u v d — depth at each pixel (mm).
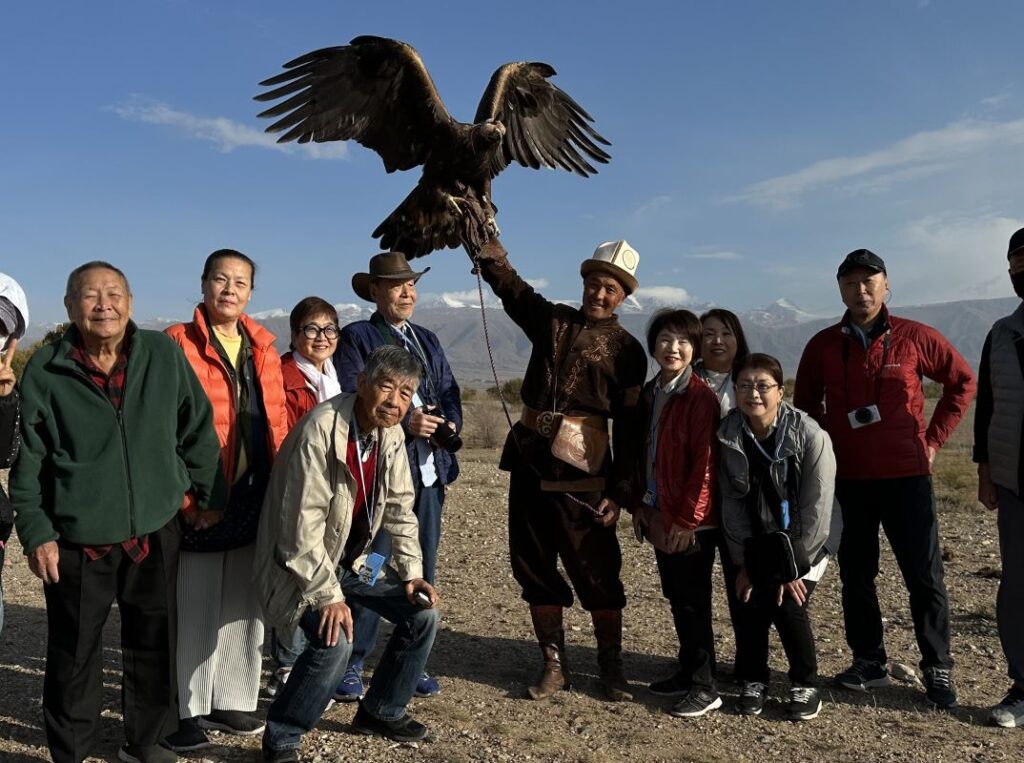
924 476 4727
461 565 8180
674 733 4297
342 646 3699
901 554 4789
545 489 4809
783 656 5535
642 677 5191
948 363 4801
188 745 3928
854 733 4316
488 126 4855
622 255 4809
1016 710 4418
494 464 15758
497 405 30344
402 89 4988
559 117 5809
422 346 4918
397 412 3725
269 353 4223
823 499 4395
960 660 5469
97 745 3955
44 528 3389
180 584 4035
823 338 5062
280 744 3742
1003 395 4586
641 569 8023
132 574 3627
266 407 4133
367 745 4043
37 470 3410
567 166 5898
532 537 4895
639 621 6398
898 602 6836
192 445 3805
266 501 3799
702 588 4680
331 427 3691
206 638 4066
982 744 4172
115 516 3465
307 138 4914
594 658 5551
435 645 5750
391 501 3994
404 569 3982
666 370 4703
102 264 3490
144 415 3559
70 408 3453
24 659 5238
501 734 4215
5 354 3205
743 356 4762
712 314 4957
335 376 4672
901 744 4164
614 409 4898
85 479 3443
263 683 4949
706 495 4527
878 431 4770
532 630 6180
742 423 4504
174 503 3639
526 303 5082
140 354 3596
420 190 5078
